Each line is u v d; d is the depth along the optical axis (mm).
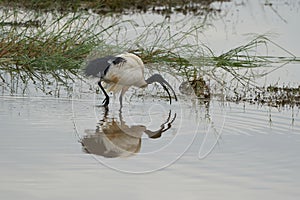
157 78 14031
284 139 11766
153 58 17797
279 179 9414
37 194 8500
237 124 12891
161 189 8898
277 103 15469
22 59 18344
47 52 18750
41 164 9742
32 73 17922
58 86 16516
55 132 11688
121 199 8453
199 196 8664
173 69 17766
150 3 33531
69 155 10289
